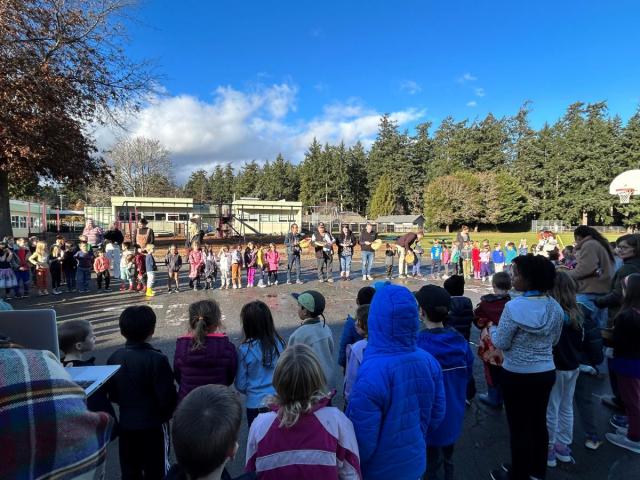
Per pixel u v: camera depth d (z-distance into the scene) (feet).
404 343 6.68
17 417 2.87
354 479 5.74
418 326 6.83
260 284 40.57
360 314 10.12
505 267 46.39
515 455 9.00
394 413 6.41
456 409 8.51
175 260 36.96
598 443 11.04
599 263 14.57
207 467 4.37
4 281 33.42
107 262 38.58
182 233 113.39
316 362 5.81
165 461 8.68
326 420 5.65
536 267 8.82
